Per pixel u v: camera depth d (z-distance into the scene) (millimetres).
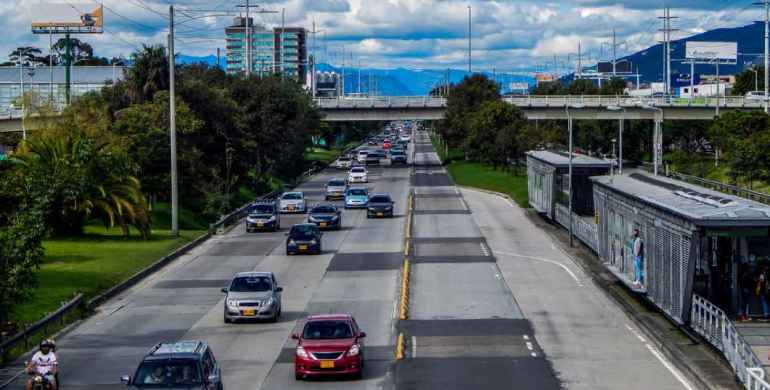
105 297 45188
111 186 64562
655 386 28766
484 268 52875
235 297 39219
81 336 37188
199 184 83250
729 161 78500
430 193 102625
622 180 49281
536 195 78875
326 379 30078
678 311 33250
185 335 37000
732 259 33312
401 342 34844
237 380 29984
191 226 77438
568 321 38906
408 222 75188
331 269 53062
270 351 34125
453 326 37906
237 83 110562
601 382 29297
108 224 64688
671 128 130875
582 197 68188
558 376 30109
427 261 55562
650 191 41562
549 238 65625
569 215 61656
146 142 77000
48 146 63875
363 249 61000
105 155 64062
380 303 43000
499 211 83938
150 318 40594
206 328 38281
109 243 62188
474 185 110250
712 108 118625
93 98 86000
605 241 47938
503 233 68500
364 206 87250
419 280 49062
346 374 29922
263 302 39000
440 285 47531
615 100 128750
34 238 34812
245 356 33344
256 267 54500
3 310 33719
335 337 30234
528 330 37156
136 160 76000
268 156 110250
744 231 31016
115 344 35656
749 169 75625
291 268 53781
